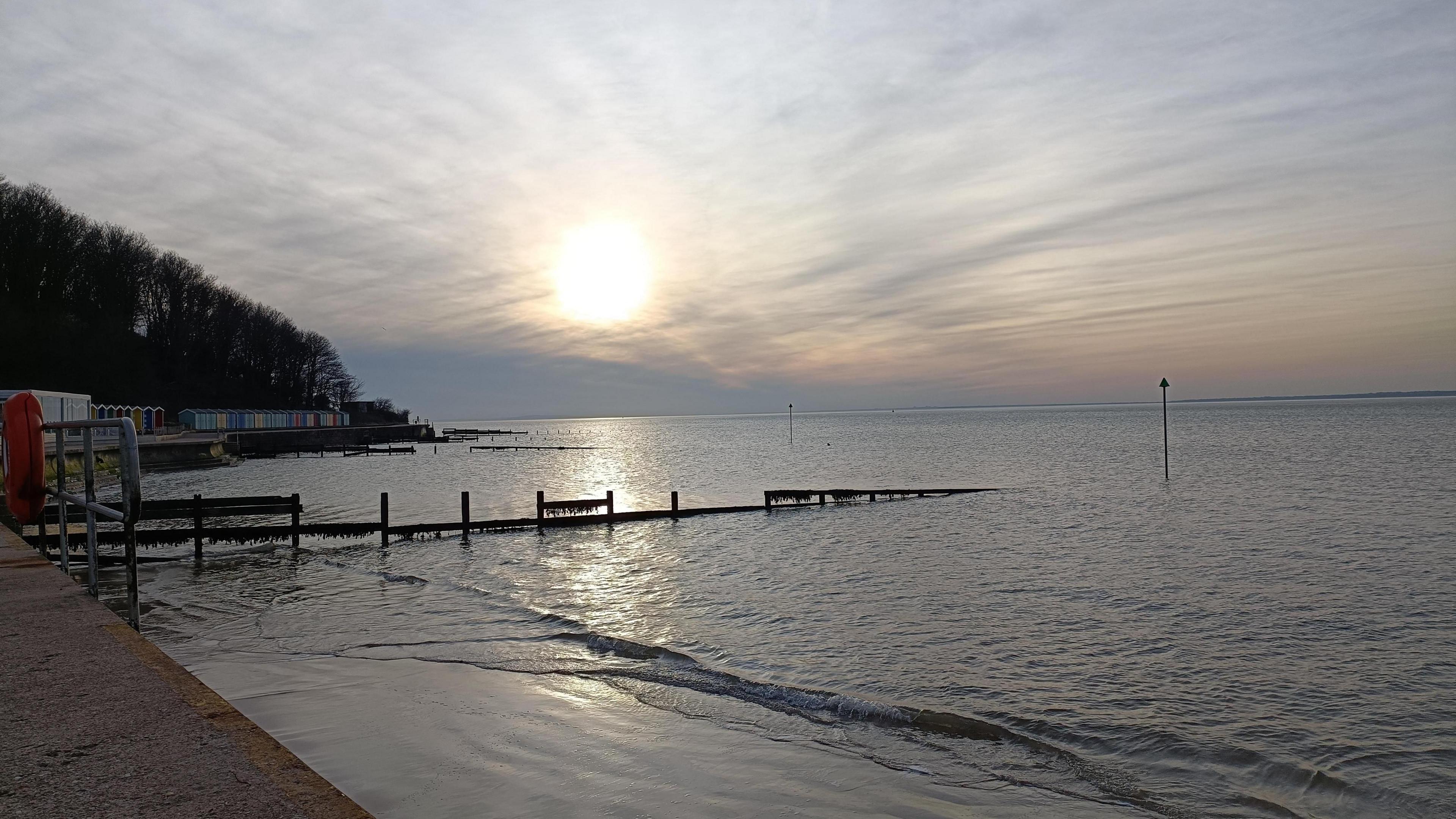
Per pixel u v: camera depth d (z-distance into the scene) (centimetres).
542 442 14538
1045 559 2148
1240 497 3631
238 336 12988
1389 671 1173
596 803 702
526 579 1973
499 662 1170
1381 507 3134
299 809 303
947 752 865
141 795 314
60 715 403
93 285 9025
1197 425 14575
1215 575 1883
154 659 500
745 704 1002
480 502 4006
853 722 945
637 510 3775
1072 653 1270
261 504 2375
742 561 2206
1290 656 1247
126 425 620
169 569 2080
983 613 1536
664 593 1769
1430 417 16562
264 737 378
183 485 4766
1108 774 823
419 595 1719
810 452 9369
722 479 5541
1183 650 1283
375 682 1054
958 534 2673
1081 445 9000
